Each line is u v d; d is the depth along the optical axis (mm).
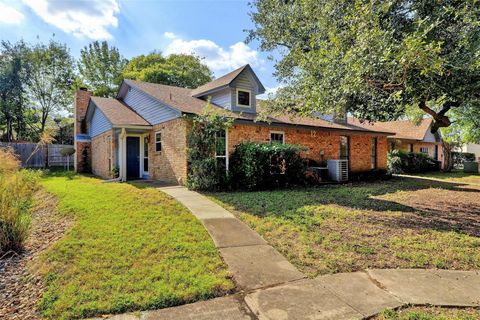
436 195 9328
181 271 3424
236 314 2637
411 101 5566
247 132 11047
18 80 23125
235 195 8109
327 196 8367
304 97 6953
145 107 12977
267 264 3719
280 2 8914
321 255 4004
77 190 8586
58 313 2611
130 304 2740
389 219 5926
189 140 9586
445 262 3811
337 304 2789
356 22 5168
